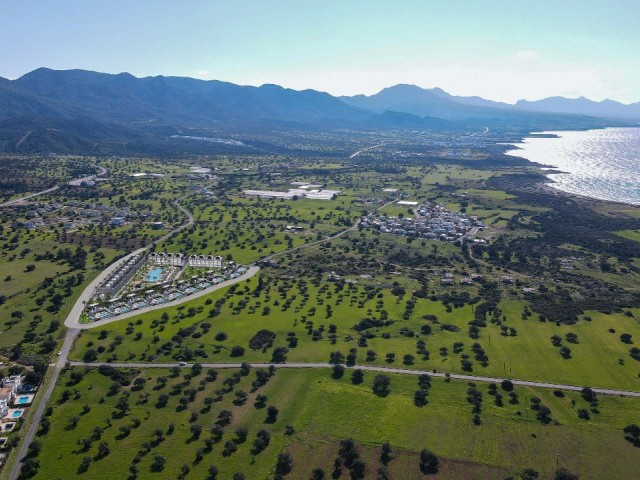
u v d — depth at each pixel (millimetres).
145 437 160250
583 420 170625
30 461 146000
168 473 146000
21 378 186875
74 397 179125
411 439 160375
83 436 160000
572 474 143500
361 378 192250
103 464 148875
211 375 193375
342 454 152875
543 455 154500
